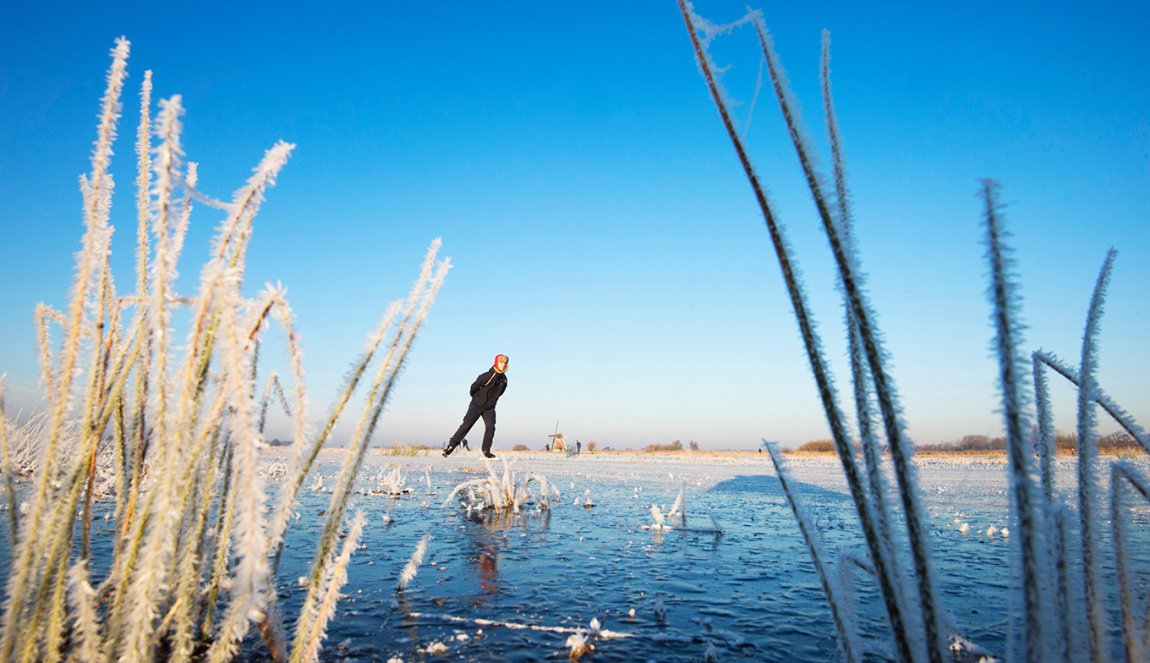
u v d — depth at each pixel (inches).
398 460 882.8
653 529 271.1
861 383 64.2
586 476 596.1
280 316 78.7
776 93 57.6
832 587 67.1
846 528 279.7
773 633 132.9
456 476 573.0
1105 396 77.5
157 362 72.1
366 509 316.5
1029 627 53.0
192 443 73.5
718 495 426.9
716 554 218.1
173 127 69.0
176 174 69.5
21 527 89.0
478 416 440.5
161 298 71.1
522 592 162.6
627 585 172.1
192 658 103.3
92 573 144.1
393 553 209.6
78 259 76.5
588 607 150.2
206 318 69.3
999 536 253.9
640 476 607.5
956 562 206.8
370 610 143.3
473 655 116.2
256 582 67.8
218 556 112.7
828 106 67.8
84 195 76.8
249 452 63.8
